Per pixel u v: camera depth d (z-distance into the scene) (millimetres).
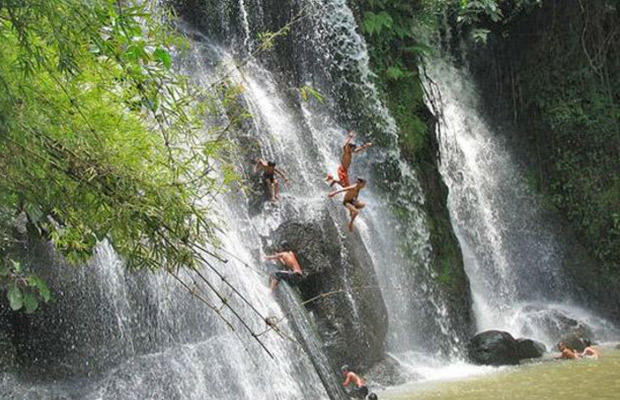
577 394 13555
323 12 21250
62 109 6836
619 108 24672
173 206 7176
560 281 23891
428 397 14031
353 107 21047
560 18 25594
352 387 14383
